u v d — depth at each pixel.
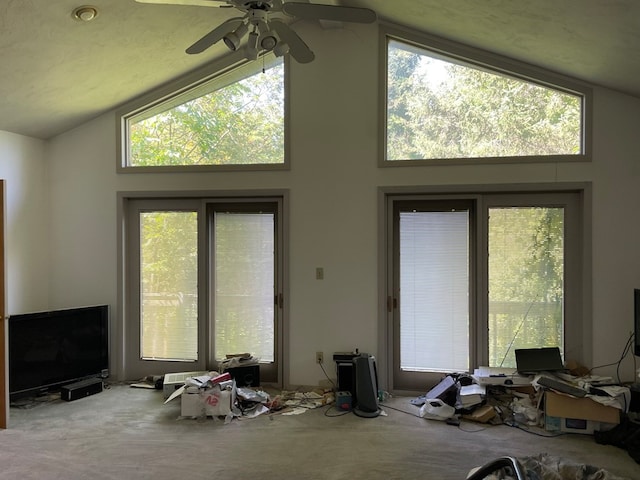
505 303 3.65
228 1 2.04
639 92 3.27
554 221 3.58
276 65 3.93
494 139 3.62
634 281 3.38
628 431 2.76
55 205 4.16
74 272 4.14
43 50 2.98
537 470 2.16
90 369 3.86
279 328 3.95
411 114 3.75
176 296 4.09
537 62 3.40
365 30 3.73
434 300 3.76
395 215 3.80
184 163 4.06
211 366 4.04
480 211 3.65
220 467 2.52
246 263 4.02
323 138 3.79
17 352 3.42
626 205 3.38
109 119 4.08
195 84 3.98
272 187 3.87
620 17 2.47
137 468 2.50
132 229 4.14
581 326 3.49
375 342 3.73
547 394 2.99
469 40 3.47
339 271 3.78
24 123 3.76
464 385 3.38
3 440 2.85
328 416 3.27
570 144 3.52
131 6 2.83
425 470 2.48
